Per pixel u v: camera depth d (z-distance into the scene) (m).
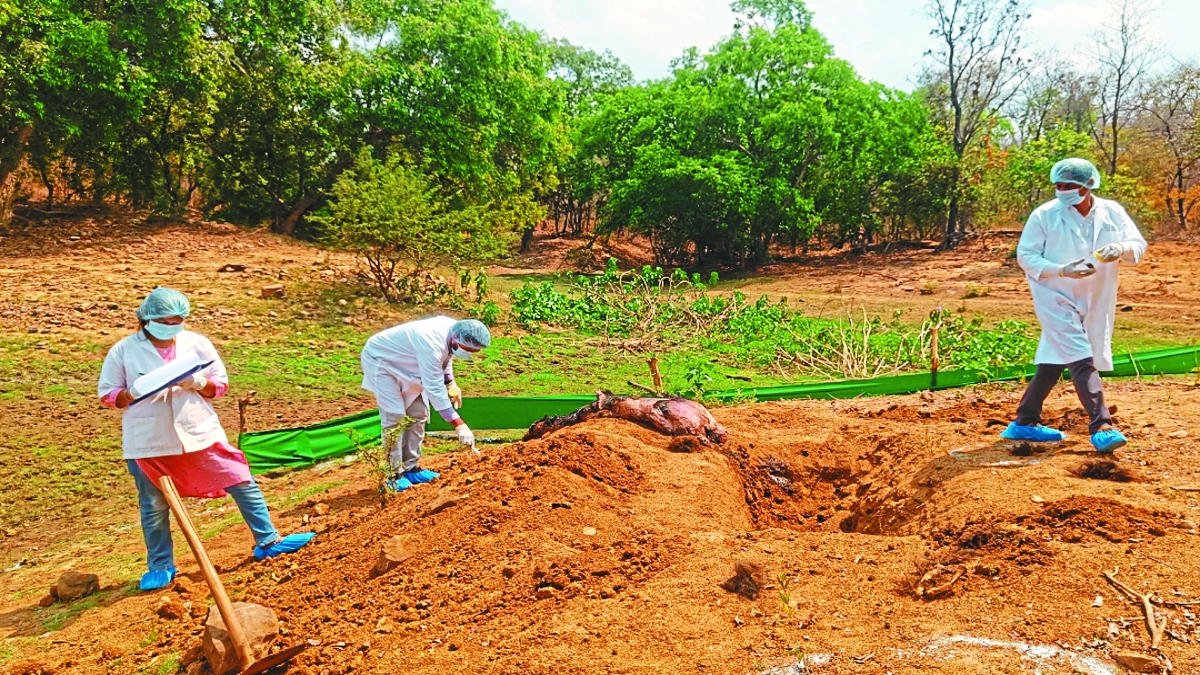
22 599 5.57
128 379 5.30
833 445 6.61
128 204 26.91
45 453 9.31
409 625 4.00
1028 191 33.28
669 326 18.20
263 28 25.28
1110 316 5.27
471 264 27.33
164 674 4.06
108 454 9.36
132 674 4.12
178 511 4.16
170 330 5.29
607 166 41.88
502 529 4.72
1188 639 3.09
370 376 6.66
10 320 14.23
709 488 5.34
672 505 5.03
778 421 7.43
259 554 5.52
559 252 45.00
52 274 17.50
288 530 6.22
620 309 18.61
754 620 3.59
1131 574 3.53
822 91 34.84
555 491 5.02
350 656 3.84
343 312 16.98
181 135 26.11
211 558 5.82
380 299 18.41
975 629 3.31
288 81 25.36
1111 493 4.36
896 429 6.71
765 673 3.20
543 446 5.57
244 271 19.09
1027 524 4.08
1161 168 35.72
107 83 20.61
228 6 24.59
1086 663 3.04
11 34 19.66
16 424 10.15
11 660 4.45
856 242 40.47
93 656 4.36
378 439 8.77
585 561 4.29
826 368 14.80
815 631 3.44
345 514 6.24
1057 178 5.24
